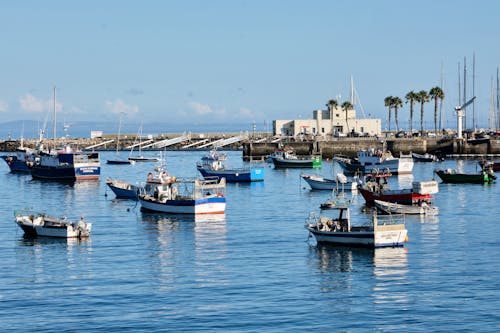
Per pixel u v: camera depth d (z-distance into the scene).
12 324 57.38
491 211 115.75
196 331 55.41
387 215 103.25
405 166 192.50
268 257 79.62
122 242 89.69
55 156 191.00
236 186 167.00
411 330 55.22
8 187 171.38
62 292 66.06
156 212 116.00
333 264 75.56
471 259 77.56
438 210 117.38
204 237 92.69
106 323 57.31
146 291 66.00
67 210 123.56
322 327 56.00
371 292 64.94
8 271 74.25
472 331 54.88
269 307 60.88
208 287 67.12
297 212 117.69
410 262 76.12
